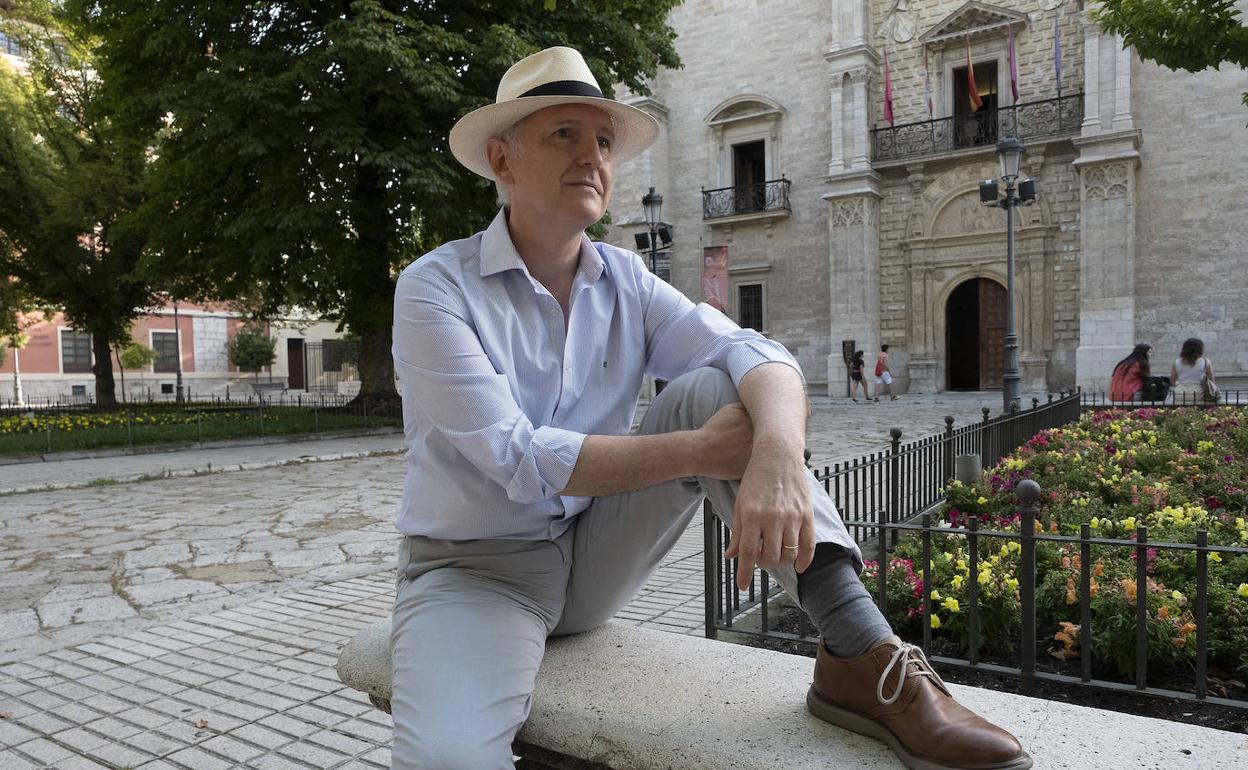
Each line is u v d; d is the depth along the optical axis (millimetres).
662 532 1756
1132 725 1489
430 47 15047
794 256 27250
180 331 41562
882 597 3154
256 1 15117
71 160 22672
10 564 6117
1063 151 23281
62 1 19750
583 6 16859
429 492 1732
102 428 15781
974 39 24656
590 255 1864
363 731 3143
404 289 1678
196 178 16609
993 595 3230
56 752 3002
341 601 5004
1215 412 10664
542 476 1506
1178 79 21688
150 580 5570
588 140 1729
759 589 4492
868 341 25750
